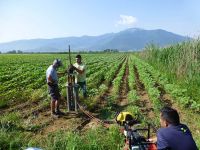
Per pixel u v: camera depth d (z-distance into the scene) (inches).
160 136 249.0
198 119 579.2
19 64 2214.6
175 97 762.8
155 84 1048.8
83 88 704.4
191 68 888.3
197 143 422.9
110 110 651.5
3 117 567.2
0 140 425.1
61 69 1667.1
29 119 577.0
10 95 800.3
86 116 600.7
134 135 279.1
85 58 3363.7
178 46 1126.4
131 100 734.5
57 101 600.4
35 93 792.9
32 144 423.8
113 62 2461.9
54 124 550.9
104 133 477.7
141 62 2239.2
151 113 632.4
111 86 1048.2
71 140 409.7
